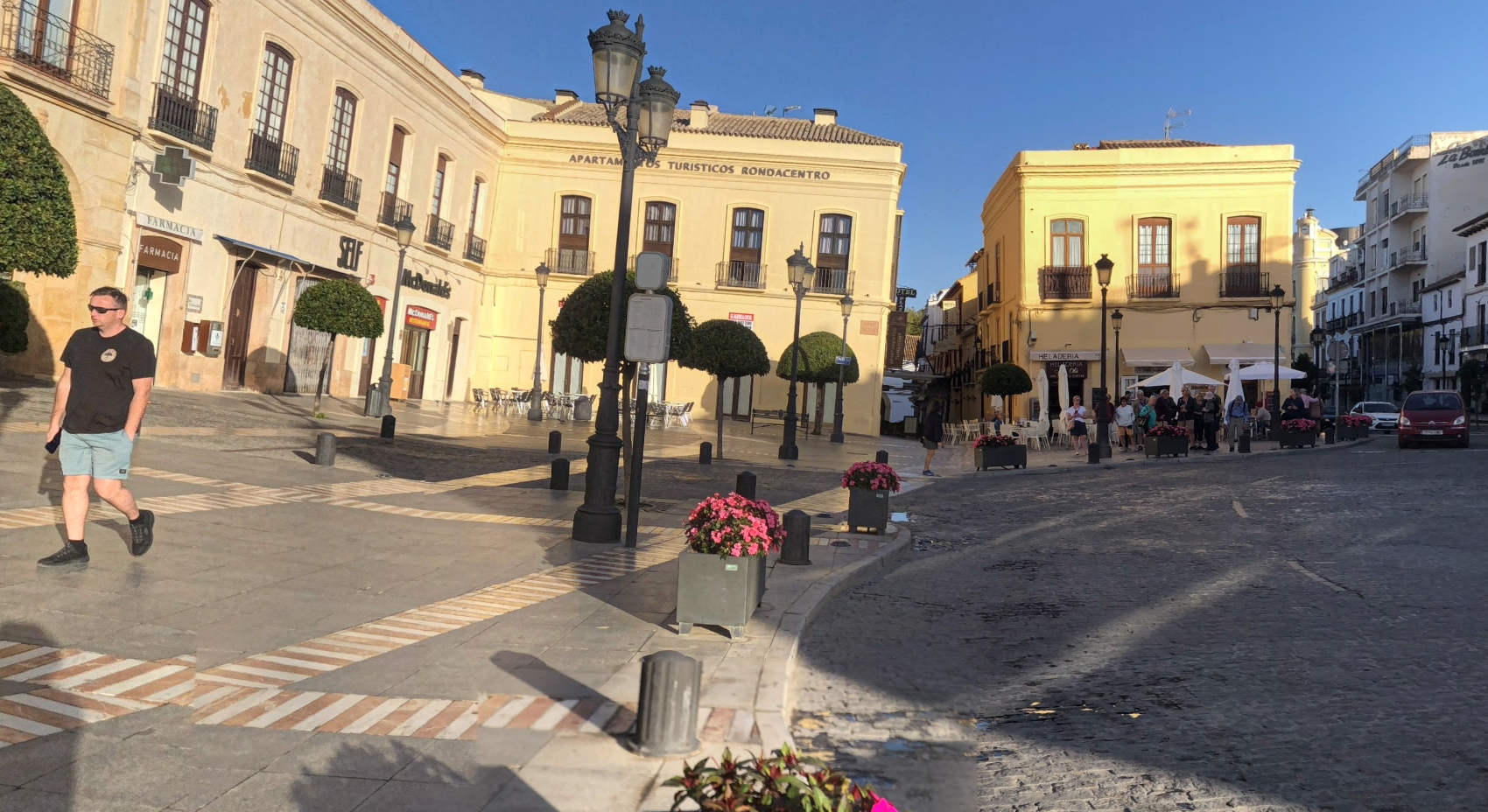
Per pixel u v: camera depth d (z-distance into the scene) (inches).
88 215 693.9
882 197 1341.0
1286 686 185.9
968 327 1862.7
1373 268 2369.6
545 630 213.9
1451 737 155.1
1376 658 202.5
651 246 1368.1
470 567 280.5
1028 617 260.7
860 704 184.9
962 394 1886.1
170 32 765.9
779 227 1350.9
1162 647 221.8
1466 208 2039.9
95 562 235.1
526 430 868.0
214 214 827.4
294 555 273.7
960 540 411.8
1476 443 983.0
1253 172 1310.3
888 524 417.1
